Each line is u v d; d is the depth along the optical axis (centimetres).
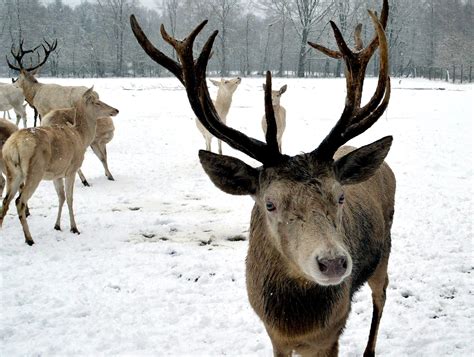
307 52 6388
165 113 2461
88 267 663
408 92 3556
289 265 322
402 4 7306
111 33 6731
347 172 355
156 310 550
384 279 464
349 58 364
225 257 701
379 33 347
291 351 363
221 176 355
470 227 798
